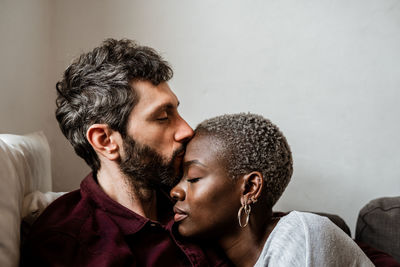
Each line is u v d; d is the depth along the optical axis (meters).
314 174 1.65
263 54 1.63
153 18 1.67
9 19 1.36
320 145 1.63
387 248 1.19
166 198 0.99
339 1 1.56
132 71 0.82
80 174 1.70
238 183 0.77
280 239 0.73
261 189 0.77
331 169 1.63
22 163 0.93
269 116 1.65
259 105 1.65
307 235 0.70
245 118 0.80
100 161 0.90
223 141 0.77
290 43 1.61
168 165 0.85
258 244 0.81
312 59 1.60
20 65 1.44
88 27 1.67
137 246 0.83
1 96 1.33
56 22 1.66
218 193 0.77
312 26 1.59
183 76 1.69
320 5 1.57
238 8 1.62
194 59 1.67
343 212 1.64
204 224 0.79
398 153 1.58
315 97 1.61
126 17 1.67
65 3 1.66
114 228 0.81
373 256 0.94
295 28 1.60
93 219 0.83
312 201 1.66
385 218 1.22
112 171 0.89
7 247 0.72
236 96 1.66
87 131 0.83
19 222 0.81
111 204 0.85
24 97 1.47
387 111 1.57
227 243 0.83
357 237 1.29
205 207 0.78
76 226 0.79
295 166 1.66
